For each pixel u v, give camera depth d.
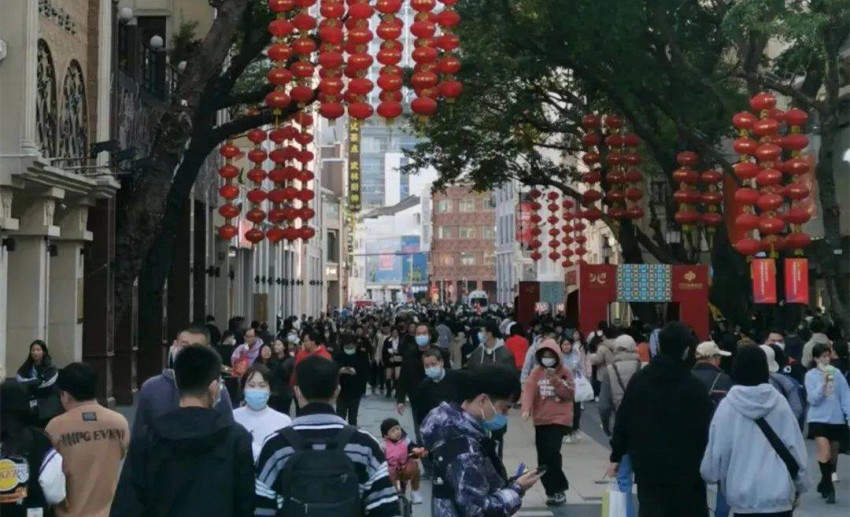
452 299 144.62
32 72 19.23
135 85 26.36
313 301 84.56
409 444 12.71
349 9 17.08
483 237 144.62
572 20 23.33
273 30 17.58
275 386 15.02
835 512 13.78
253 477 6.00
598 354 20.47
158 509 5.90
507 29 25.64
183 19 32.03
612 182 27.84
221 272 44.19
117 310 18.81
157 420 6.04
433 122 33.56
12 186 19.14
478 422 6.72
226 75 20.36
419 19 17.16
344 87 18.09
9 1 19.12
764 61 28.58
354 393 20.45
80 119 23.17
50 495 7.52
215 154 38.03
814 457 18.95
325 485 5.86
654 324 28.11
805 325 26.89
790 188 19.97
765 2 19.44
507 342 22.11
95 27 23.80
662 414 9.00
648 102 26.66
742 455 8.53
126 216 18.89
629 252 33.12
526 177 36.22
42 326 21.06
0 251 19.27
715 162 28.17
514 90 32.34
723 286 28.22
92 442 8.30
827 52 21.31
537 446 14.70
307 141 20.00
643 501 9.13
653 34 24.95
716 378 11.02
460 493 6.42
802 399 13.48
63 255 23.30
